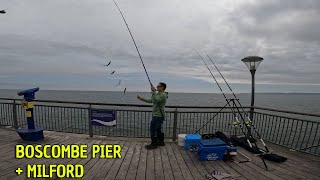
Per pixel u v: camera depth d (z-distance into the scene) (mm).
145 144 5422
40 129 5570
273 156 4504
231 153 4441
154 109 5109
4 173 3604
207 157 4422
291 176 3756
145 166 4039
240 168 4086
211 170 3947
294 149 5082
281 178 3668
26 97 5496
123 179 3463
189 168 4016
